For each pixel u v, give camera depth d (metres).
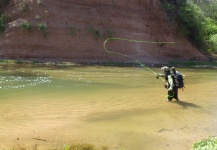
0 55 23.72
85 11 27.61
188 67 26.83
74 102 11.53
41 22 25.28
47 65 22.41
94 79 17.25
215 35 42.25
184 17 33.88
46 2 26.28
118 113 10.22
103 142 7.53
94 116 9.77
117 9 29.56
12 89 13.56
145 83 16.56
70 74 18.75
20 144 7.19
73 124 8.84
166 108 11.02
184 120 9.55
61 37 25.52
